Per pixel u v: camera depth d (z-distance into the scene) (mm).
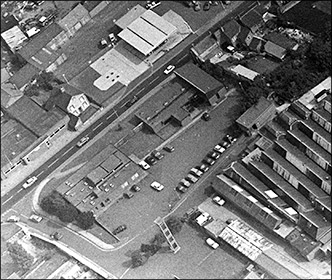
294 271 188625
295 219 195625
